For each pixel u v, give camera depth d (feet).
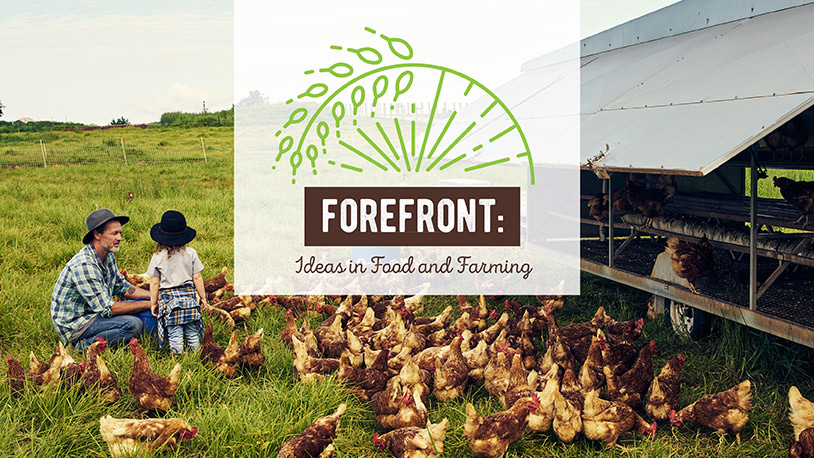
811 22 22.45
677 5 30.91
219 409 17.26
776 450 15.65
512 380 16.89
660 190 26.30
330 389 17.99
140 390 17.19
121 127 173.58
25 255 34.12
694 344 22.41
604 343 18.16
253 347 19.92
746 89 19.77
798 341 17.04
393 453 15.38
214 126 167.43
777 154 26.08
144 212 48.37
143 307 23.15
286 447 14.49
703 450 15.79
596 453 15.62
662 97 23.85
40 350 22.18
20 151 114.93
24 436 15.83
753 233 18.66
